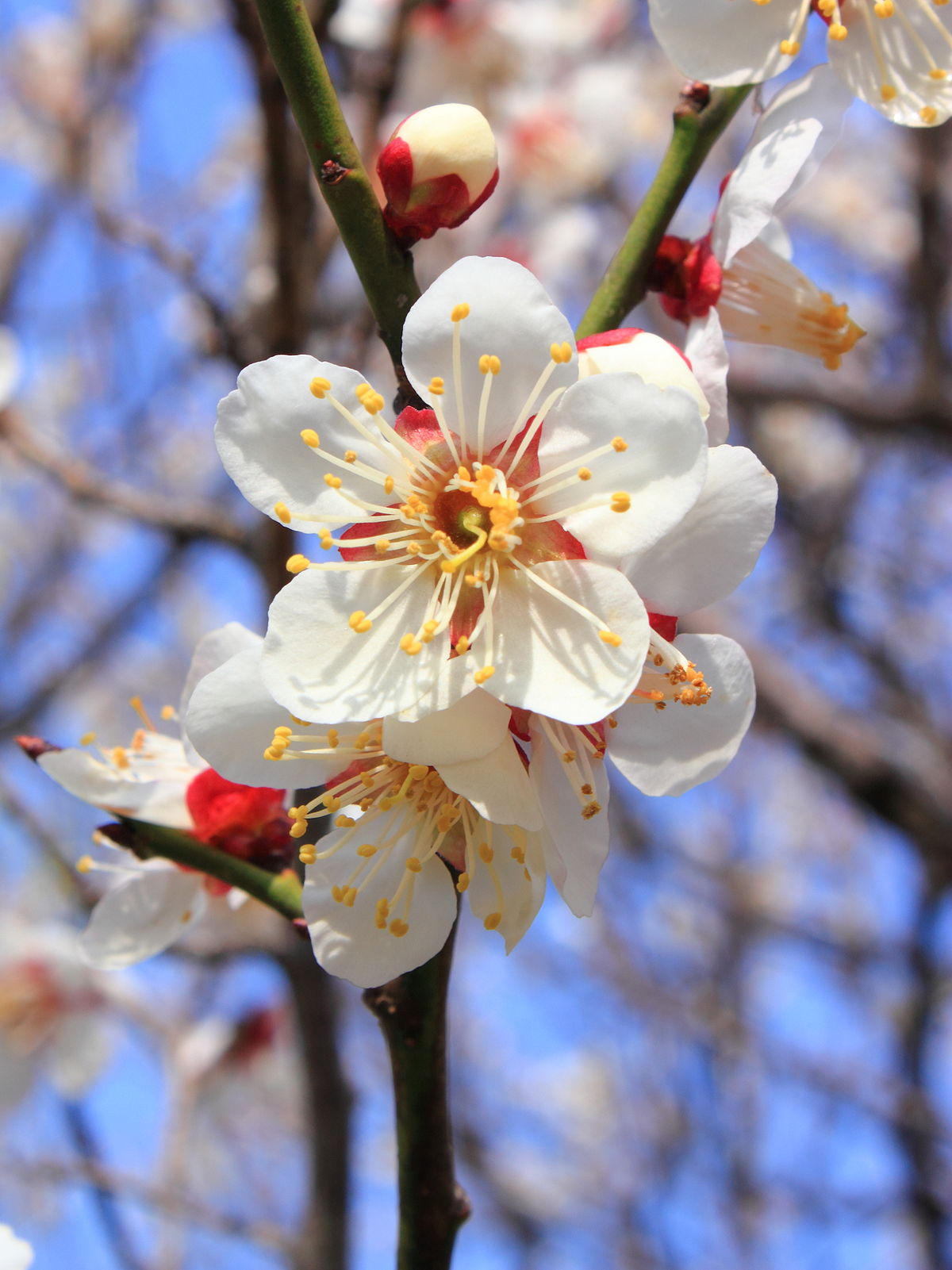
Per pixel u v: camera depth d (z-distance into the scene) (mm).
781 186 123
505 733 110
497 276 111
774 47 126
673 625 115
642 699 114
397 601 112
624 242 128
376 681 110
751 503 112
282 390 111
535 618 112
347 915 115
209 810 128
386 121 224
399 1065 120
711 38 126
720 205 127
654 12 126
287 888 126
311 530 112
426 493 116
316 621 111
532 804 109
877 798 305
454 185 117
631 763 114
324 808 128
